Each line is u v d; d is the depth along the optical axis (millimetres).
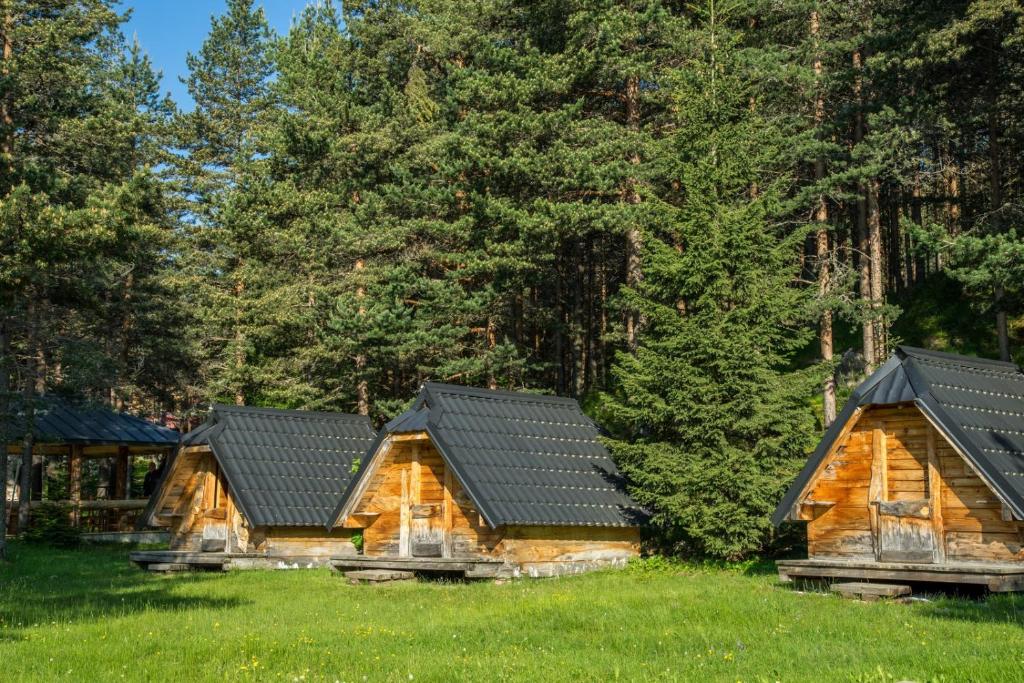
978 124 34094
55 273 26969
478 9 34844
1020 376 19062
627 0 32594
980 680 9375
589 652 11914
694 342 21500
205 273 42031
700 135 24266
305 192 35156
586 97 34719
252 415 27016
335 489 26219
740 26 36219
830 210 42688
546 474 22312
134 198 23766
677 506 20969
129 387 40406
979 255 23703
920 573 16031
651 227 28344
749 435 21625
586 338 47375
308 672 11047
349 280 33562
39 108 27406
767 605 15102
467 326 34406
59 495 49062
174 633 13766
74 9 29312
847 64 34469
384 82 37625
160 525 28016
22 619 15445
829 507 18234
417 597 18297
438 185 33469
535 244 31062
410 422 22266
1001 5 26719
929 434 16984
